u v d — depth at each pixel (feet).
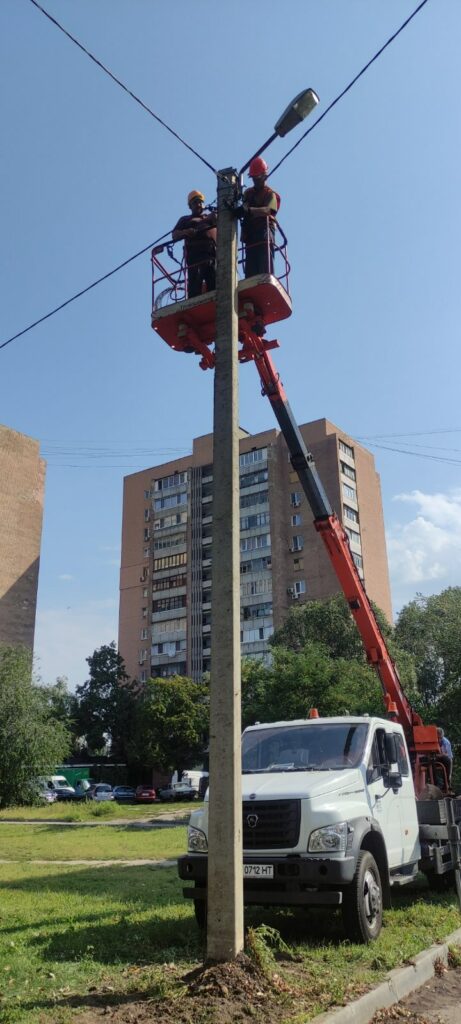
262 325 30.40
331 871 22.11
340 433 238.48
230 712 19.67
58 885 39.81
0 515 229.66
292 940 23.43
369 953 21.22
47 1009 16.20
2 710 128.67
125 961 20.92
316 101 24.58
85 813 114.62
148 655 257.96
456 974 21.74
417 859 30.42
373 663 42.42
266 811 23.84
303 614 175.22
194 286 30.66
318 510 40.98
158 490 275.59
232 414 22.31
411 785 31.76
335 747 28.43
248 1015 15.76
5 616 222.69
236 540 21.16
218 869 18.71
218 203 24.79
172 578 260.21
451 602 166.71
